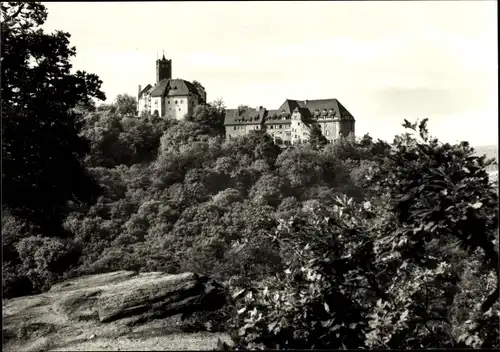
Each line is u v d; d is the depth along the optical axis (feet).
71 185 75.66
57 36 76.54
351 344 30.22
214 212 252.83
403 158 32.19
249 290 33.71
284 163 369.91
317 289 31.65
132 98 598.75
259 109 561.43
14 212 73.67
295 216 33.83
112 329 41.37
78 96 78.23
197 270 185.88
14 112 66.44
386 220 32.14
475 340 31.83
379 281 34.24
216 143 412.57
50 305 47.14
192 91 574.15
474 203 28.86
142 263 184.14
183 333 41.11
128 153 416.87
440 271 35.04
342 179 366.02
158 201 260.42
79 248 166.50
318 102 556.51
